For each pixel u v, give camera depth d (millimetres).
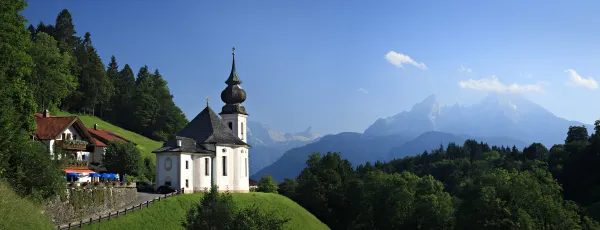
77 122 100500
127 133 177875
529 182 93812
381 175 136250
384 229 121938
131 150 114625
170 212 81938
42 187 61094
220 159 107375
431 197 112812
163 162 99688
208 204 63531
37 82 131375
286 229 97688
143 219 76625
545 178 102375
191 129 110688
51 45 138750
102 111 194625
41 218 56438
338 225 135375
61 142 94188
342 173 149875
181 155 98938
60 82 138125
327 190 139375
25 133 63594
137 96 197625
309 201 136750
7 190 53594
